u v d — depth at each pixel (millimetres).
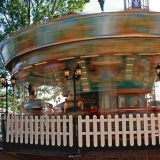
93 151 7055
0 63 17641
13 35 8492
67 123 7449
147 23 7078
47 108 10250
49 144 7645
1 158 7477
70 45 7758
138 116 6828
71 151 7074
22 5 19656
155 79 8672
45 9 20000
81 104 8828
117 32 7164
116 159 6344
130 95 8508
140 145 6781
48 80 10070
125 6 9344
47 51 8180
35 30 7852
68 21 7324
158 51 7598
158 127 6820
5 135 8555
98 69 8367
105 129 7332
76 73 7602
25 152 7500
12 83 10508
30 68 9258
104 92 8555
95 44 7566
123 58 8086
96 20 7121
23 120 8023
